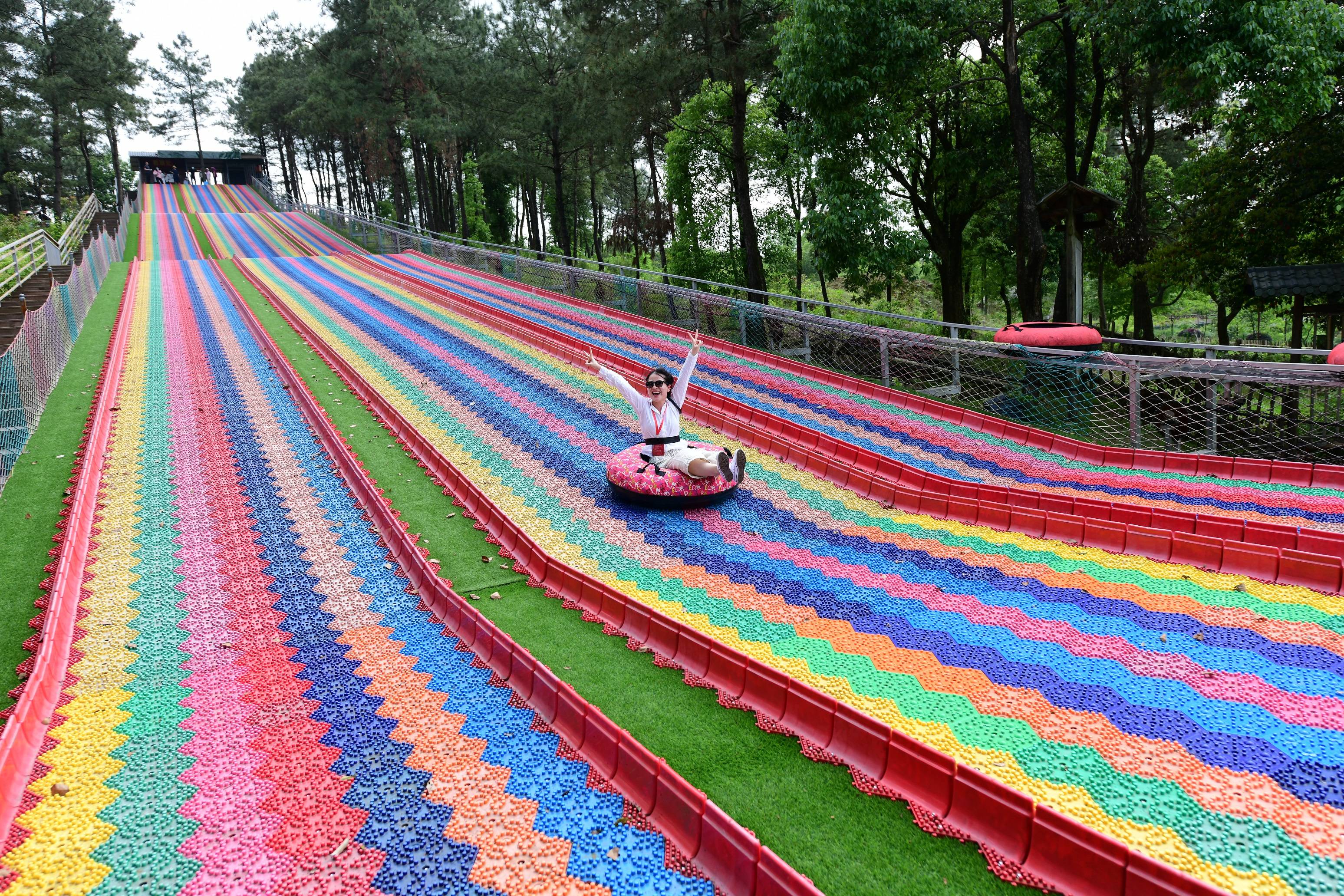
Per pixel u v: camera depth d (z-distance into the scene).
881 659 5.21
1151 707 4.49
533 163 37.22
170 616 6.06
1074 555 6.86
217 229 46.62
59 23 49.19
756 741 4.45
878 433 11.11
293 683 5.12
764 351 16.59
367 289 25.58
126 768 4.27
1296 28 11.94
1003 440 10.67
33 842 3.71
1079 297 14.69
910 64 15.59
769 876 3.25
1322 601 5.64
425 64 39.47
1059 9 16.62
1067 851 3.32
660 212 33.53
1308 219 16.33
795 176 24.81
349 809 3.92
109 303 21.34
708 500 8.37
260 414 11.86
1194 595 5.91
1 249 18.08
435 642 5.70
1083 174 17.81
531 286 25.61
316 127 55.06
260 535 7.68
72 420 11.09
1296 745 4.06
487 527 7.96
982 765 4.05
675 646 5.41
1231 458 8.70
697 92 28.25
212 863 3.57
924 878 3.41
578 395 13.10
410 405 12.64
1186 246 17.25
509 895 3.36
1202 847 3.40
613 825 3.78
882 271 20.73
